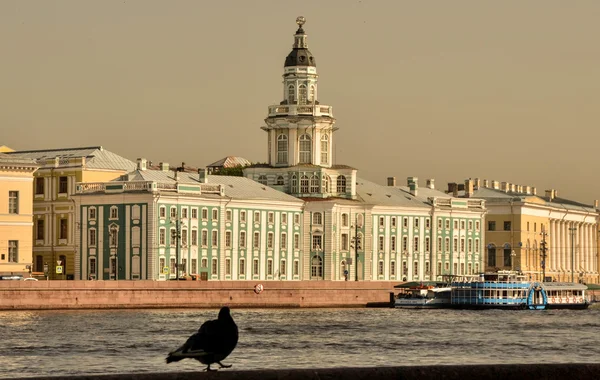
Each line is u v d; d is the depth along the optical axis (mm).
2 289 151125
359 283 192250
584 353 105500
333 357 98688
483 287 186750
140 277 190625
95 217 196125
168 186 193375
